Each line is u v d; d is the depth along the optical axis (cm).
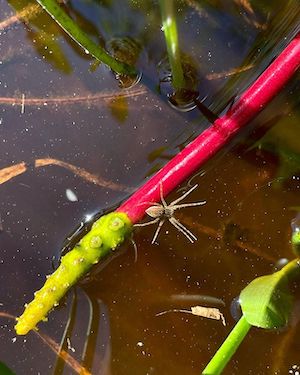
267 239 41
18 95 42
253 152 41
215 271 41
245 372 40
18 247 41
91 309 41
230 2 43
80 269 40
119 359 40
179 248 41
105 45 43
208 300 41
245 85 42
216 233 41
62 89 42
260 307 38
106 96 42
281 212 41
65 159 42
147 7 43
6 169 42
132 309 41
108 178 42
